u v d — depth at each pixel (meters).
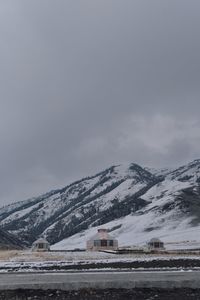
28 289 46.44
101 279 51.72
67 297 43.88
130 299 43.12
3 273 66.50
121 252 159.38
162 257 124.06
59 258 124.12
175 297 43.78
